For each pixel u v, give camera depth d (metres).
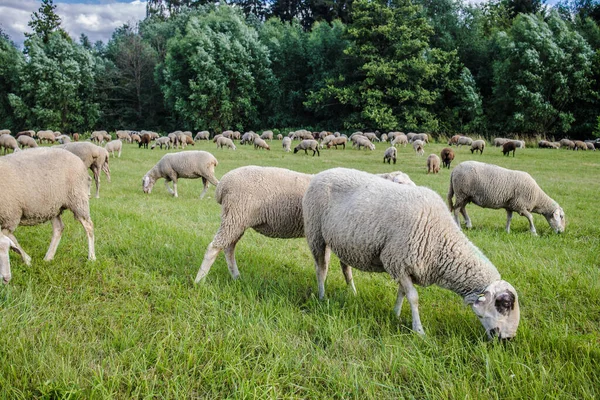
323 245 5.06
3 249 4.66
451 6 51.09
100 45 72.12
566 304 4.96
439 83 47.06
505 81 42.81
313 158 24.97
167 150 29.86
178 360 3.63
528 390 3.28
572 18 53.53
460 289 4.26
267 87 52.47
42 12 65.00
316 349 3.85
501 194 8.84
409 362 3.58
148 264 5.93
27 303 4.41
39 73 48.38
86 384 3.30
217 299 4.77
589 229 9.13
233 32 52.62
